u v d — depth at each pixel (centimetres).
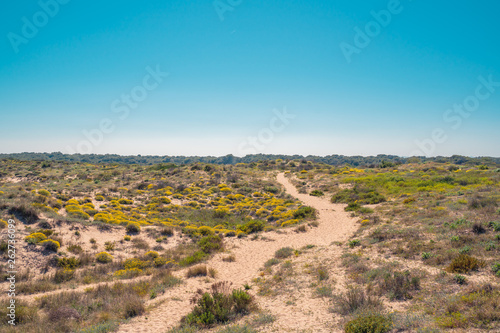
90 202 2961
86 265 1507
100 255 1606
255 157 19100
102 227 2030
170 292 1172
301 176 6525
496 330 542
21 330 745
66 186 3822
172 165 7300
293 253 1759
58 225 1823
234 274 1474
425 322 629
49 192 2873
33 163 7038
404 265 1108
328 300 938
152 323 852
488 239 1146
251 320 840
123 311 925
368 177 5056
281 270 1420
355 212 2895
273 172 7750
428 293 830
